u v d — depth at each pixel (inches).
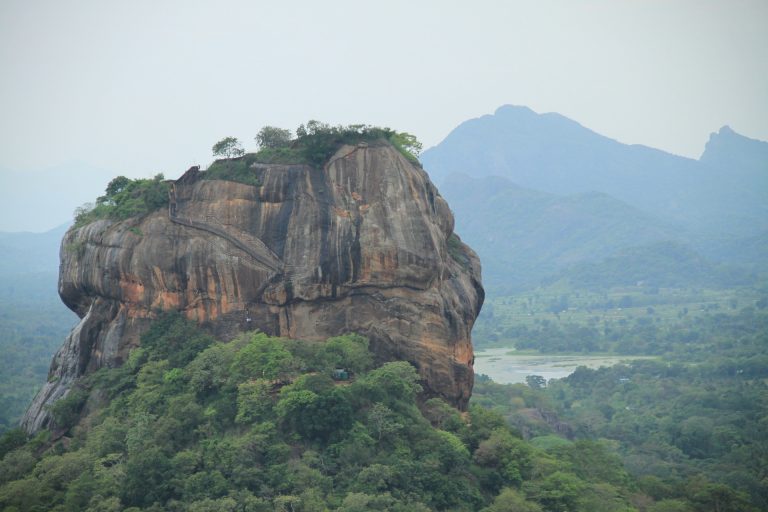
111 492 7263.8
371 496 6968.5
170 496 7165.4
